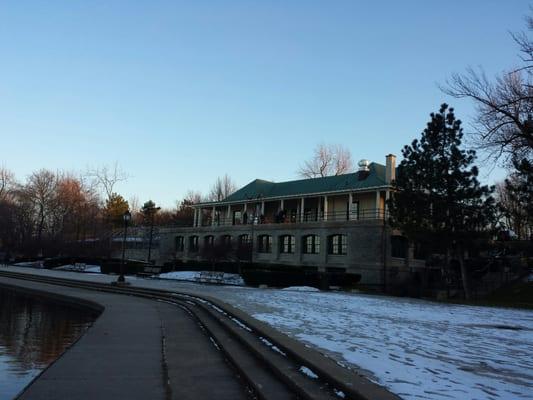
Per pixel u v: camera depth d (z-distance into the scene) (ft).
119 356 31.91
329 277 113.39
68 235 237.25
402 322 46.73
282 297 76.79
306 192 166.91
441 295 99.50
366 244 129.08
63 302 83.41
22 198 257.14
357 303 69.62
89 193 265.54
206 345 37.40
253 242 161.68
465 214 94.58
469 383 20.84
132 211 334.65
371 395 17.54
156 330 44.60
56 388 23.39
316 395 19.67
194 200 325.62
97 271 174.50
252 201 177.06
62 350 41.22
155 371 27.81
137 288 90.74
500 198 156.46
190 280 135.64
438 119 98.84
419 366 24.34
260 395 22.00
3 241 249.14
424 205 97.50
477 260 113.19
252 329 38.09
